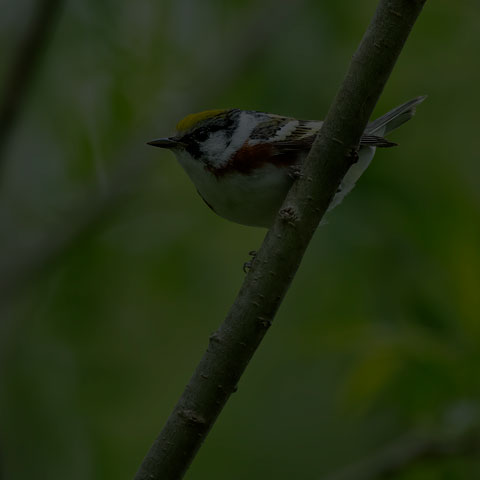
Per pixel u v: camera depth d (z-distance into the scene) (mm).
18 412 11047
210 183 8180
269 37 12414
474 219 9445
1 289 11453
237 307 5902
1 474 10102
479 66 11781
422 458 8633
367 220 10891
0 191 11312
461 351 8477
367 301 10570
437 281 9352
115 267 11727
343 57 12070
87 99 11992
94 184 11969
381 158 11023
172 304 11719
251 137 7965
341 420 11648
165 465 5867
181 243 11875
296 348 10812
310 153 5863
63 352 11523
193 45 12625
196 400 5871
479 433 8492
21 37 10758
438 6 11820
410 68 11789
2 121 10953
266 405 12023
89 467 11016
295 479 11516
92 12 12062
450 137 11469
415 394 8680
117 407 11359
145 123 12094
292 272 5910
